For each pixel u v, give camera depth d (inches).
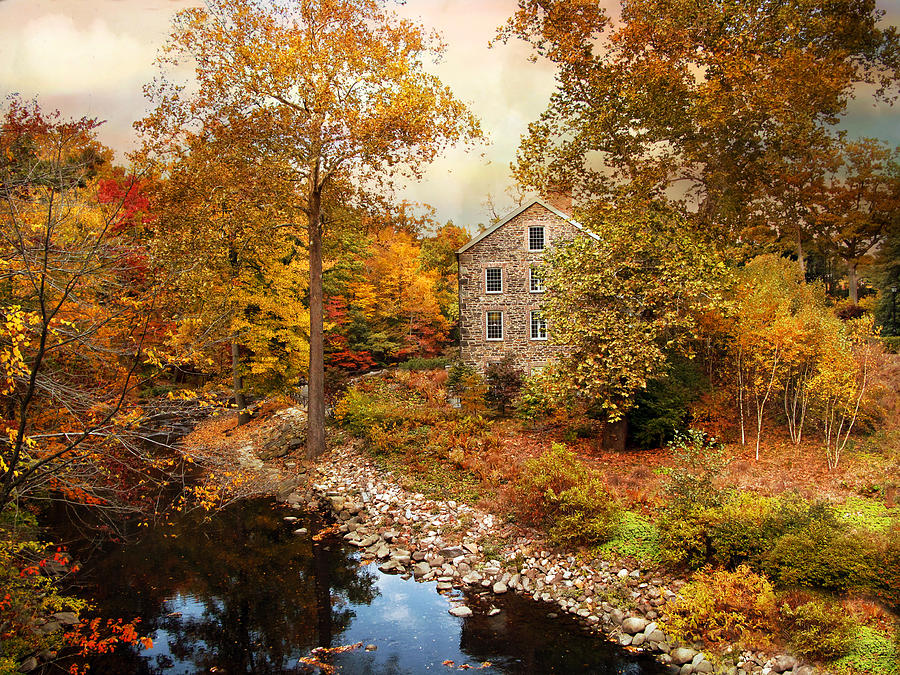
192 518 529.0
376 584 386.6
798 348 488.4
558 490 420.8
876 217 644.7
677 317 522.6
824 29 523.5
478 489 517.0
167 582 390.6
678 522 346.9
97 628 325.1
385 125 608.4
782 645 273.6
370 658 295.6
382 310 1624.0
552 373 571.8
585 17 599.5
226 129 619.8
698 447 417.1
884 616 268.5
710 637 288.8
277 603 359.9
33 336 273.7
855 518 346.3
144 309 286.7
